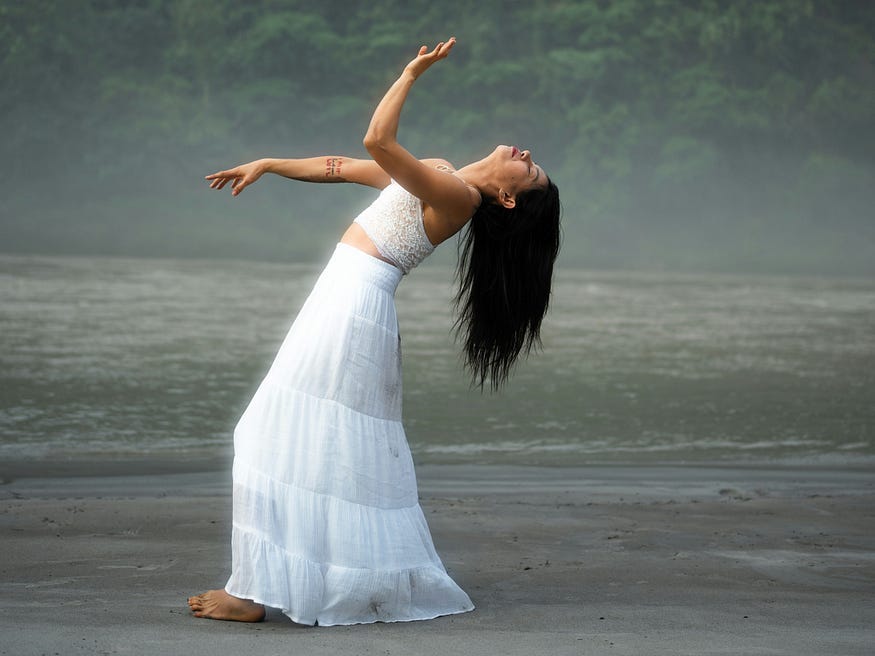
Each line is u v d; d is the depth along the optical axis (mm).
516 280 5711
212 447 13305
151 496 10039
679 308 42719
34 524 8219
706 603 6043
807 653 4844
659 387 19594
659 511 9539
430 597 5484
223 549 7363
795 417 16516
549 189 5621
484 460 12805
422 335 27938
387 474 5398
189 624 5156
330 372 5289
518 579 6691
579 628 5297
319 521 5246
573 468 12227
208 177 5754
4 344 23422
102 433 14031
